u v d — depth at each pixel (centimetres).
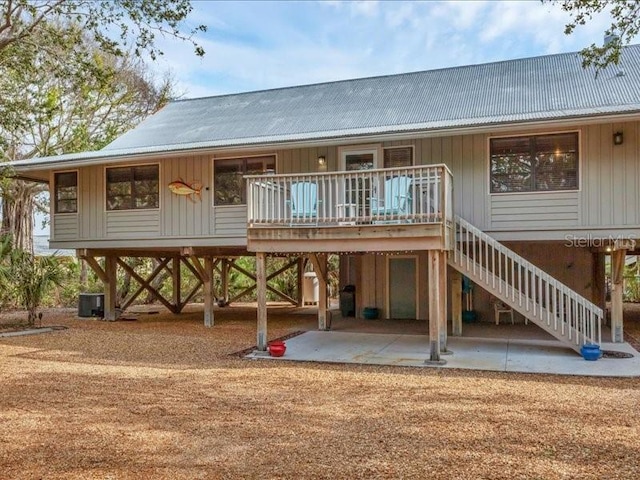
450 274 1252
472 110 1073
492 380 679
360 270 1370
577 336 829
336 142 992
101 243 1281
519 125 871
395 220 838
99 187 1284
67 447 426
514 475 359
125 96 2228
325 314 1161
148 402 570
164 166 1223
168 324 1304
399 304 1332
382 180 979
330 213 862
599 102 955
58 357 858
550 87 1100
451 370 744
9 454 411
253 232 892
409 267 1322
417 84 1330
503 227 984
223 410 537
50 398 588
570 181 941
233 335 1101
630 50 1205
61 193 1331
